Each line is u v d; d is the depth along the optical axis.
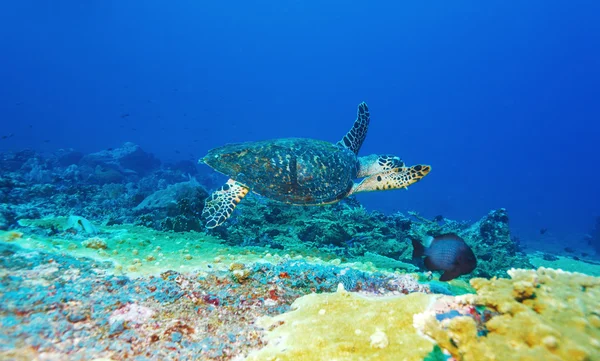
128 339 0.58
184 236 1.51
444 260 0.71
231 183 1.25
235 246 1.49
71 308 0.64
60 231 1.27
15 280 0.70
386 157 1.37
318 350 0.57
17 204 1.98
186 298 0.76
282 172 1.19
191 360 0.56
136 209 2.19
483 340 0.51
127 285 0.78
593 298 0.58
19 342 0.51
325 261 1.25
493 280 0.65
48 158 4.93
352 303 0.73
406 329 0.61
